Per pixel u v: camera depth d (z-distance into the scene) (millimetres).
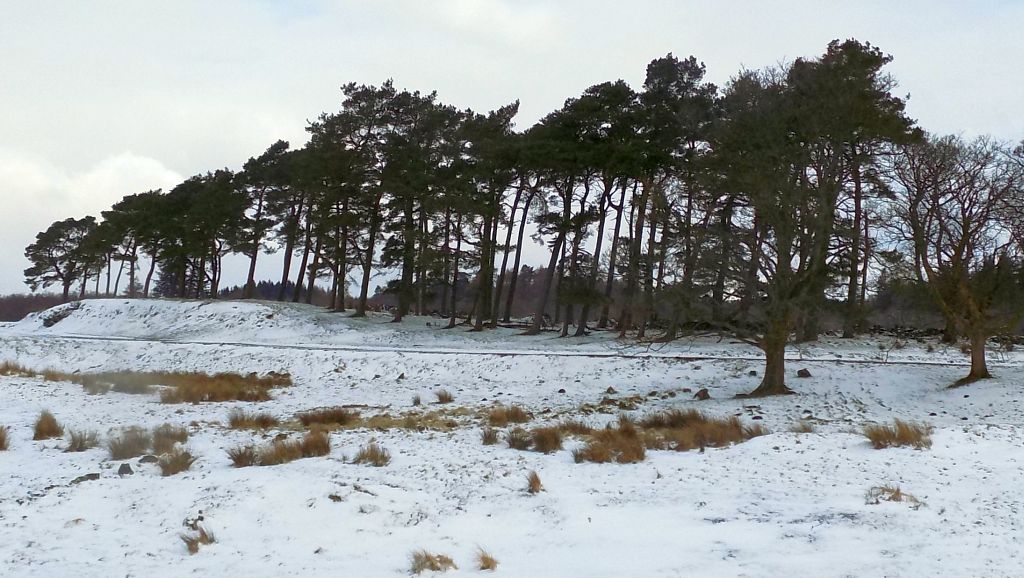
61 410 19281
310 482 10508
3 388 23422
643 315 35844
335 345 42250
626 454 12578
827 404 22547
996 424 18062
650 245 32906
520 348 37219
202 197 62000
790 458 11867
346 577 7199
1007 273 25438
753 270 24344
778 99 30594
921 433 13555
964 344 35688
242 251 63312
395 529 8711
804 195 24109
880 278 27281
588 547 7938
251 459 12211
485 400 24641
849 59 32281
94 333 54000
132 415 18891
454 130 51156
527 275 107562
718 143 31906
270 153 64938
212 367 35438
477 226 46844
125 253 80562
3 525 8742
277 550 7977
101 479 10883
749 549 7645
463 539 8367
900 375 26609
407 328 47500
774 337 24422
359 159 51250
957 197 26016
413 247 48406
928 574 6770
